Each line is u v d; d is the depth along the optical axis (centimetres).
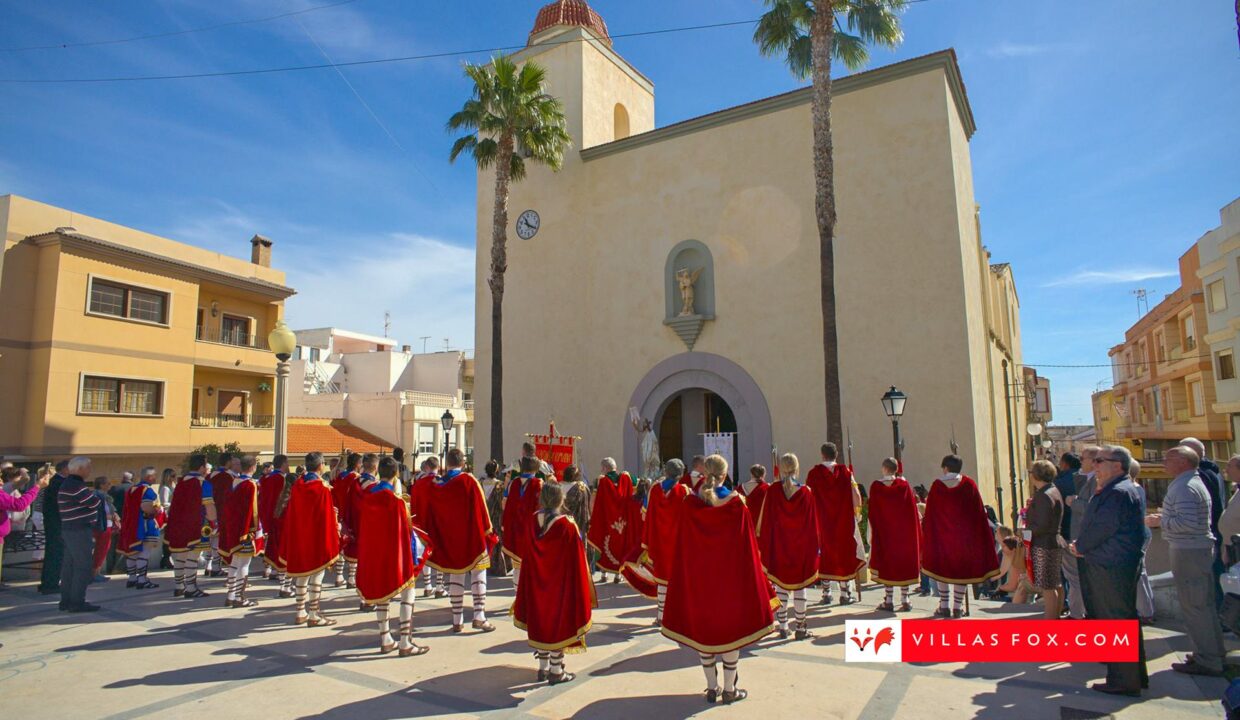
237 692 594
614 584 1122
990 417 1898
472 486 820
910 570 855
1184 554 601
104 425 2117
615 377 1969
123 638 774
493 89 1914
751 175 1812
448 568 802
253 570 1309
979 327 1698
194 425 2402
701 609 550
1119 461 577
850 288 1623
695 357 1825
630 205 2009
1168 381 3672
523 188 2228
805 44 1611
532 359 2123
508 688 601
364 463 934
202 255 2569
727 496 566
